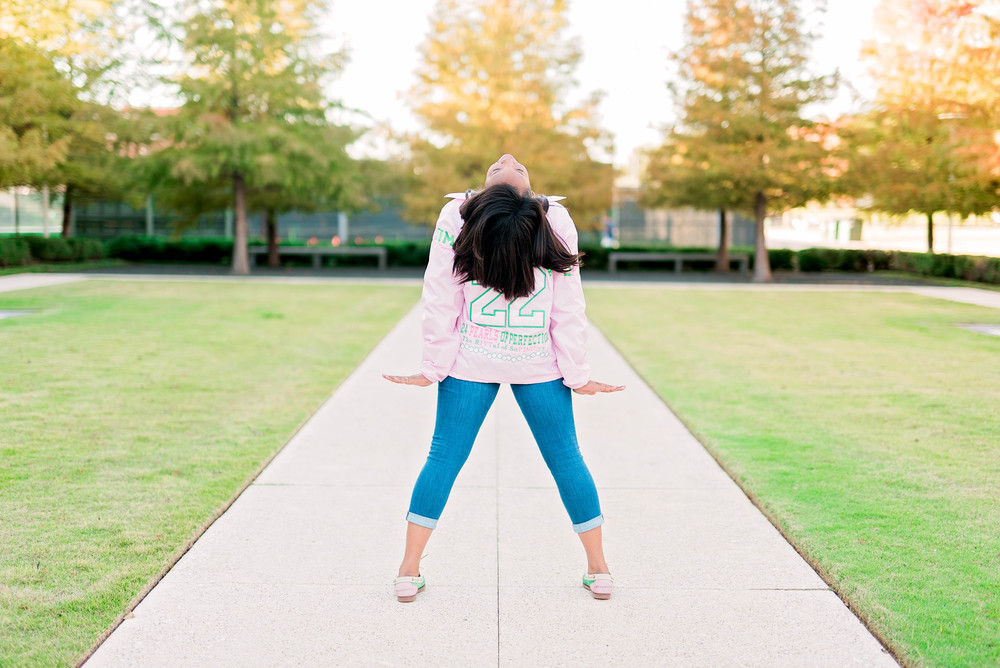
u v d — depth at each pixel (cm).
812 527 360
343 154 2212
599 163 2395
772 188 2053
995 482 427
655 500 401
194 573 309
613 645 259
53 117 1939
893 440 512
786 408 604
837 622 276
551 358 284
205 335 938
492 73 2231
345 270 2344
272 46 2094
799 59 2027
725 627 271
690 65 2109
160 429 524
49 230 2931
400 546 338
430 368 279
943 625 272
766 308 1340
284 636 263
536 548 339
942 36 1530
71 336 904
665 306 1376
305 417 564
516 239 268
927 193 1922
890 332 1034
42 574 304
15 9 1861
